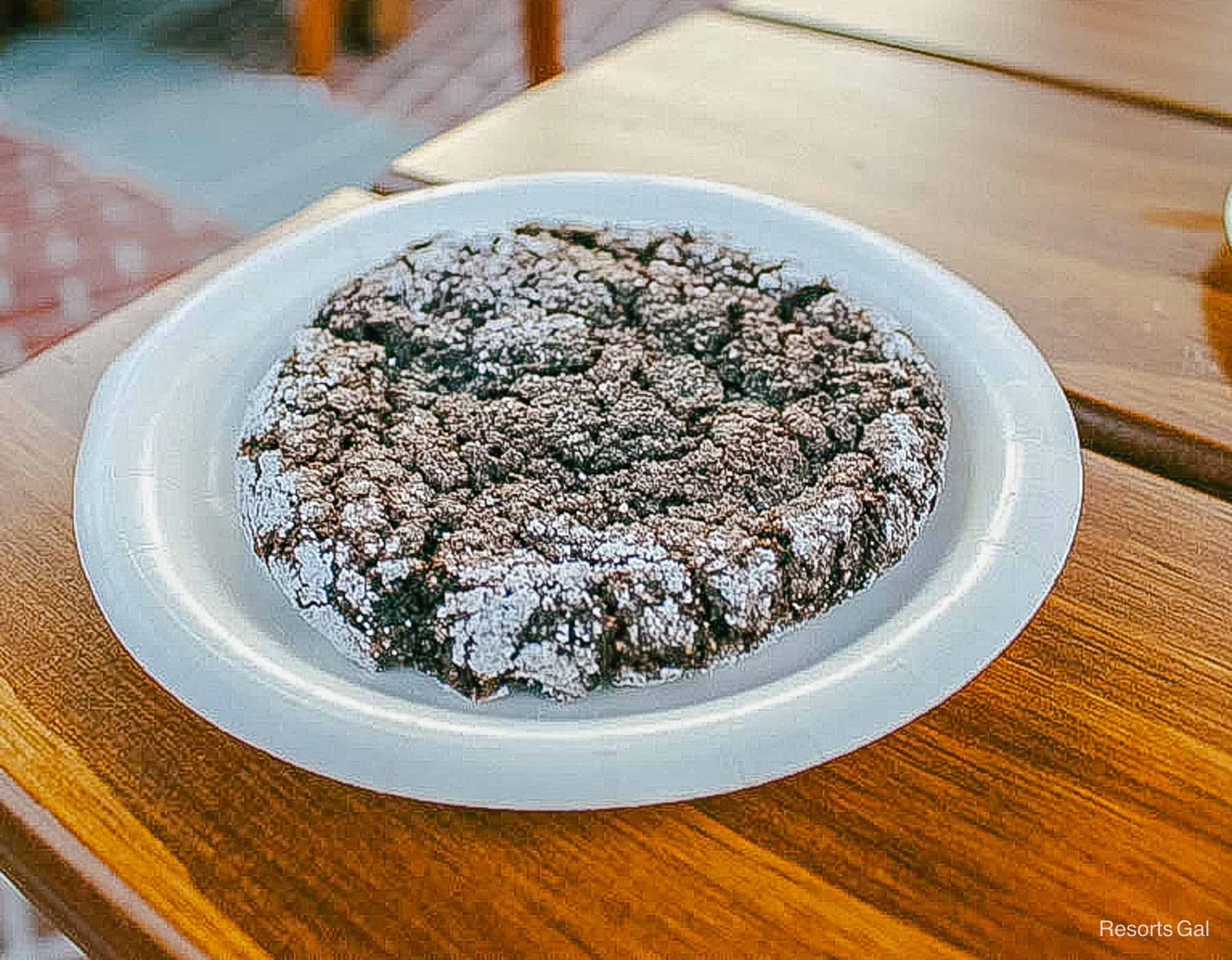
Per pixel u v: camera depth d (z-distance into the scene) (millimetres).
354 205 317
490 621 201
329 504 217
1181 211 315
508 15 1002
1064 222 312
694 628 204
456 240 277
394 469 224
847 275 278
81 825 185
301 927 174
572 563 208
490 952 172
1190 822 186
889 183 327
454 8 1014
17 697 202
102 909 178
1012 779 191
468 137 346
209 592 212
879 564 218
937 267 276
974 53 389
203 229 735
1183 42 393
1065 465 231
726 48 394
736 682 205
